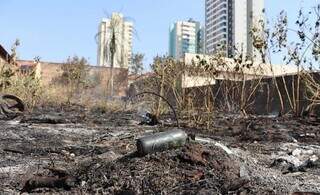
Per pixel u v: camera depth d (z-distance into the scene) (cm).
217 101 1403
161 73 1251
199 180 396
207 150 445
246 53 1270
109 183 406
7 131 804
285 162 560
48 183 418
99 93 2172
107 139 720
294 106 1199
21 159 558
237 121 1077
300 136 823
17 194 404
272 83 1459
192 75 1259
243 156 534
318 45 1133
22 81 1496
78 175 434
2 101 1136
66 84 2128
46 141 704
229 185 389
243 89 1252
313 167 534
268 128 917
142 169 414
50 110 1515
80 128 930
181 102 1201
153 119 1080
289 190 406
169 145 447
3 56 2106
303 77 1158
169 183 392
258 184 418
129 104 1644
